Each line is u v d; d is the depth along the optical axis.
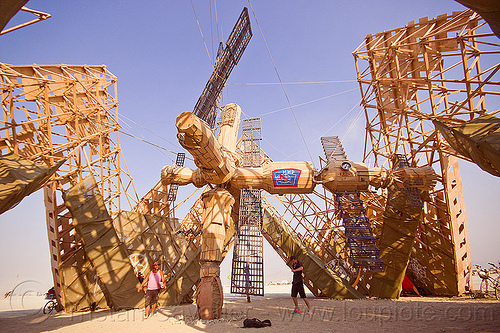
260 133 25.48
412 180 18.84
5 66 16.23
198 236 27.42
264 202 25.42
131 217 21.36
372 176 19.31
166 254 23.12
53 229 18.17
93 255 17.34
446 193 21.17
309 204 26.66
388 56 22.75
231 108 21.05
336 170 18.91
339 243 25.33
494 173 9.64
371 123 25.61
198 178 18.91
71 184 19.36
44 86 16.91
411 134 22.58
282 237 23.08
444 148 21.25
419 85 22.53
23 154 17.47
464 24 17.72
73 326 11.48
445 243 21.11
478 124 10.62
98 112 20.80
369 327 8.91
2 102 15.79
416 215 19.20
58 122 19.61
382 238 20.28
